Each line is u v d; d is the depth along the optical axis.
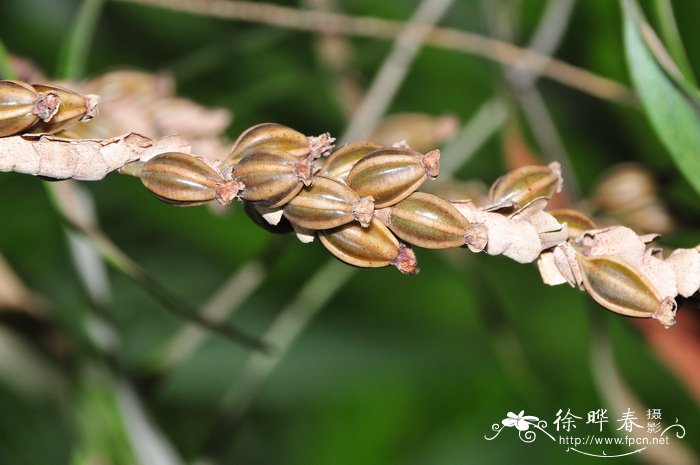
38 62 0.56
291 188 0.30
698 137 0.33
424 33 0.44
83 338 0.43
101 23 0.57
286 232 0.31
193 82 0.57
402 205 0.30
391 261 0.31
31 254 0.56
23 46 0.56
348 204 0.30
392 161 0.30
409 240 0.30
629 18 0.34
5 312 0.40
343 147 0.31
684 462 0.44
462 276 0.56
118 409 0.39
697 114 0.33
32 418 0.50
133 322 0.57
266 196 0.30
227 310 0.40
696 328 0.40
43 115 0.30
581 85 0.44
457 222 0.30
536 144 0.49
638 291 0.30
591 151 0.52
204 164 0.30
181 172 0.30
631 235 0.31
